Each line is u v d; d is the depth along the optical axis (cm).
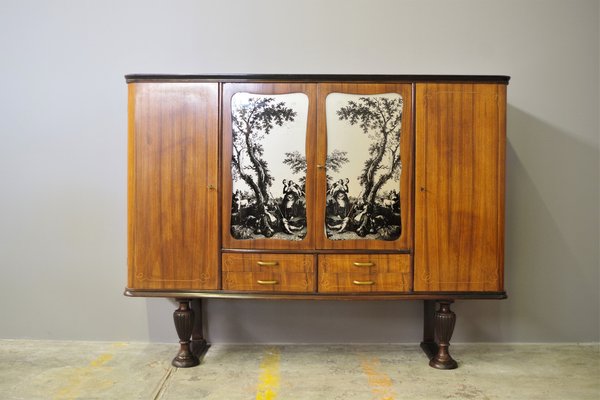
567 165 308
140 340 309
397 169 256
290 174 257
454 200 256
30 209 307
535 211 308
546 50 306
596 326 310
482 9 305
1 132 305
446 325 268
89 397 232
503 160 256
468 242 256
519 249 309
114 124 306
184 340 271
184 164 257
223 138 256
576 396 237
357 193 256
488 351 297
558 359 285
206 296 257
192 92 256
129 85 257
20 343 305
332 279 257
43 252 308
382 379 255
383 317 308
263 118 256
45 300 309
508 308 310
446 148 255
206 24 305
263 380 253
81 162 306
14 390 239
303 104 255
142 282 259
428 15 305
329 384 249
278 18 305
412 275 257
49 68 304
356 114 255
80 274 308
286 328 307
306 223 257
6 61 305
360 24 305
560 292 310
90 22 304
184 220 257
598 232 308
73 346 301
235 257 257
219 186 256
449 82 254
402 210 256
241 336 307
